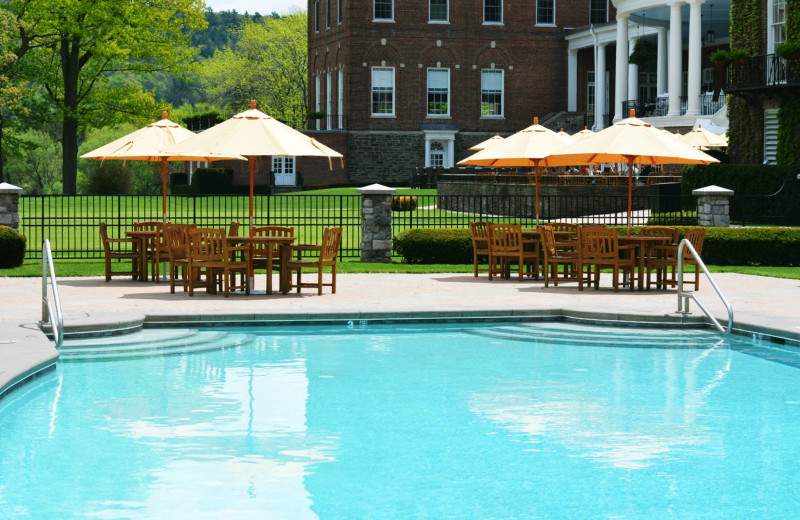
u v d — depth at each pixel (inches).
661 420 353.4
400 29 2201.0
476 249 798.5
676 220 1059.3
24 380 398.3
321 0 2349.9
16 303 589.3
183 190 2257.6
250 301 615.5
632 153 708.7
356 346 501.4
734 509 258.8
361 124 2201.0
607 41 2084.2
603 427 343.3
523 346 505.0
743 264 920.3
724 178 1275.8
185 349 482.9
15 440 321.1
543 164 882.8
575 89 2263.8
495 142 1100.5
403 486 276.7
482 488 275.3
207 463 297.0
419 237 909.2
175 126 754.2
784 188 1216.2
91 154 733.3
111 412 359.3
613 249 699.4
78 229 1280.8
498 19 2246.6
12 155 2178.9
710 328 546.3
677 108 1716.3
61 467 291.9
